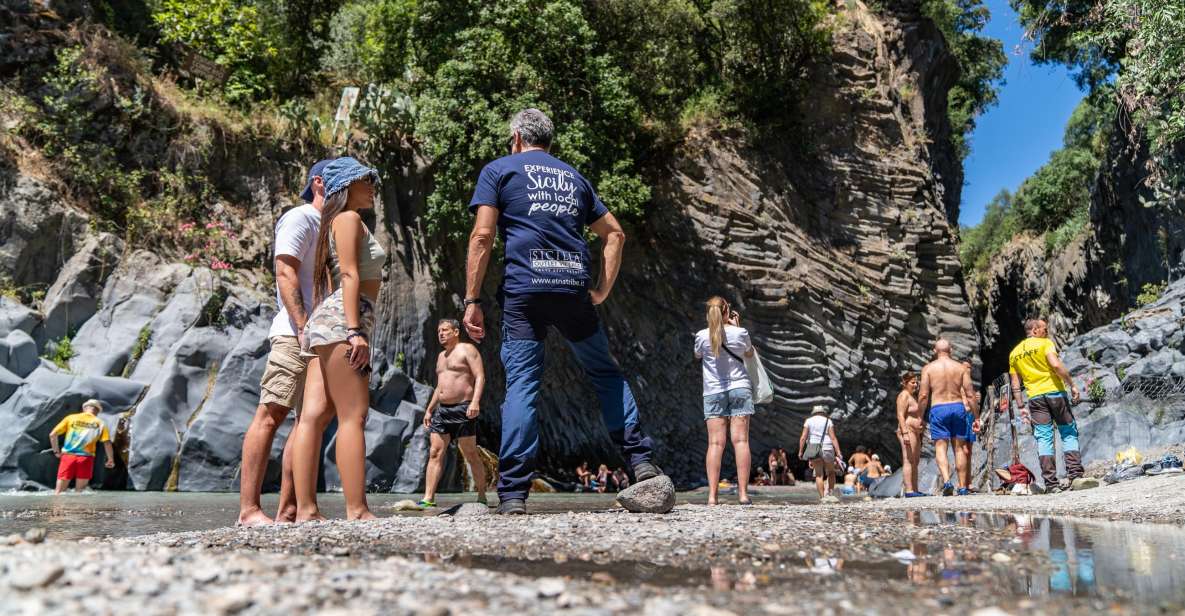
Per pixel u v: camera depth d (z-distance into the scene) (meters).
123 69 17.39
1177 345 16.86
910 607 1.75
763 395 7.82
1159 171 19.97
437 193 20.38
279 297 4.64
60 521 5.18
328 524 3.78
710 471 7.78
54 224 14.93
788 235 27.23
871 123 29.72
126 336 14.31
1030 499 7.56
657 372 25.00
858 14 32.78
